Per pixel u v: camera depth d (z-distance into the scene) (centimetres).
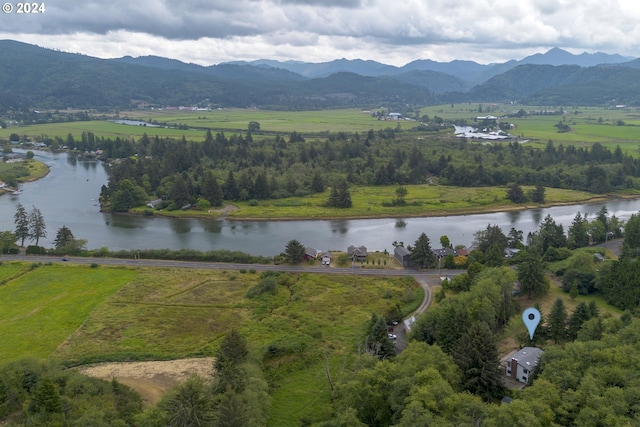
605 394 6944
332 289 15038
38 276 15725
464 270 16625
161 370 10494
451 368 8544
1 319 12838
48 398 7688
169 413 7662
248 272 16375
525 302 13400
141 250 18188
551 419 6744
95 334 12056
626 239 17638
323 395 9600
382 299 14250
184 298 14238
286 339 11544
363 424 7575
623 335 8812
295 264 17312
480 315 11000
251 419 7856
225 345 9881
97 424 7456
